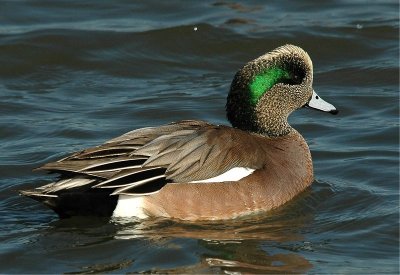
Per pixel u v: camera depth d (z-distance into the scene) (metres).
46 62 20.97
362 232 13.84
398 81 20.38
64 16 23.08
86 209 13.28
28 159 16.33
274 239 13.58
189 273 12.46
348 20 22.89
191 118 18.52
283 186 14.31
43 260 12.82
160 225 13.58
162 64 21.23
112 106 19.00
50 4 23.64
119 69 20.97
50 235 13.39
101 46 21.52
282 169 14.41
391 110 18.89
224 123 18.28
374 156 16.64
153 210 13.49
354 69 20.86
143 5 23.77
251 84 14.75
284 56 14.84
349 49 21.67
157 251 12.97
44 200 13.20
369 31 22.25
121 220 13.45
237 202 13.81
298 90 14.96
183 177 13.50
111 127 17.92
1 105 18.88
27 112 18.61
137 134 13.68
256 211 14.02
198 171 13.59
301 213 14.39
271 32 22.09
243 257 12.97
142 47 21.59
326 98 19.53
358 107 19.11
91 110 18.80
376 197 14.91
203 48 21.67
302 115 18.83
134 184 13.16
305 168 14.84
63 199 13.17
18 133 17.58
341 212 14.51
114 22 22.77
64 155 16.44
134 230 13.48
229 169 13.82
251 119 14.86
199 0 24.09
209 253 13.00
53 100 19.33
